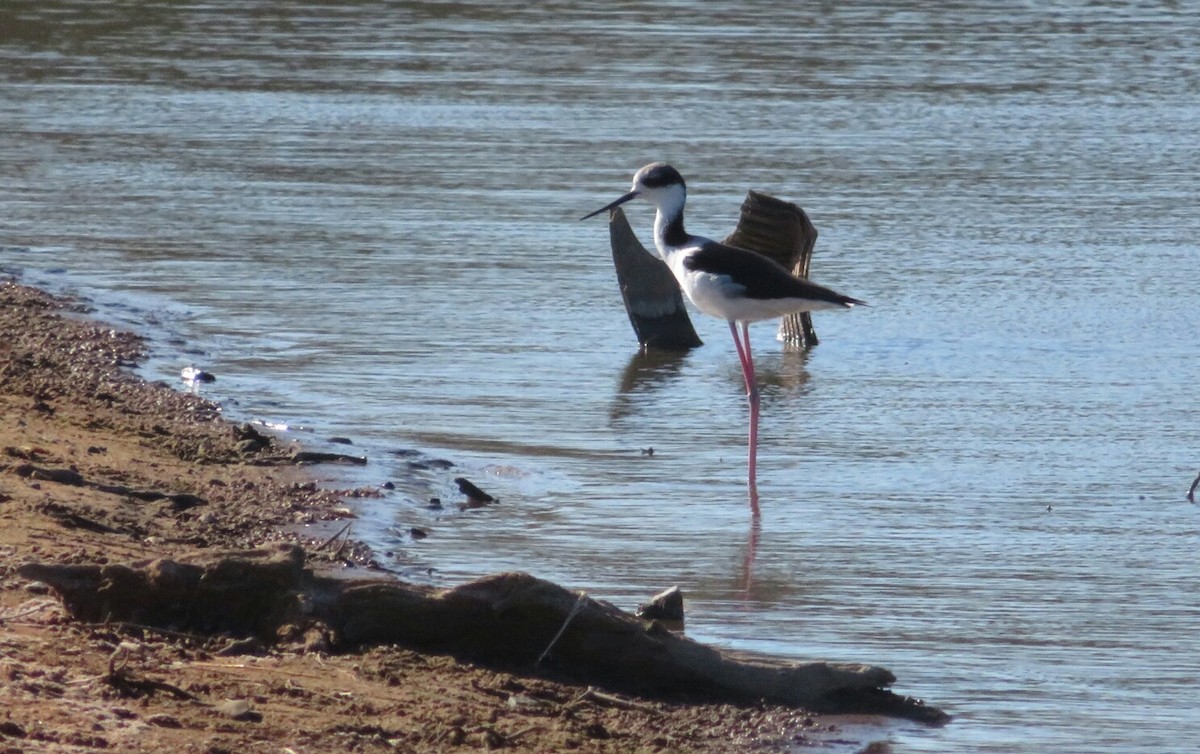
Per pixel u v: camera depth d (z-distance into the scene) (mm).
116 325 15961
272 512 10820
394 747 6949
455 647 8359
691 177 22828
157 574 8070
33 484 10375
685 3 37344
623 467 12641
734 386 15195
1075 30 34938
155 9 35969
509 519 11266
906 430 13797
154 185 22188
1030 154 24750
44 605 8047
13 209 20703
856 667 8477
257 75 29812
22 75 29297
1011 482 12406
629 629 8328
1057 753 7859
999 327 17031
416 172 23156
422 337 16203
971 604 9906
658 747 7477
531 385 14867
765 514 11586
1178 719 8312
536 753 7156
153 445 12109
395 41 33062
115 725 6691
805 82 29609
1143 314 17406
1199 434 13703
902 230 20547
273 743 6773
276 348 15602
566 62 31172
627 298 16453
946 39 33812
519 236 20141
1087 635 9453
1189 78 30453
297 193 21906
